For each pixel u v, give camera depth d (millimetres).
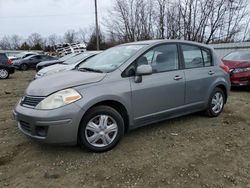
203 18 34906
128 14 38469
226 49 20203
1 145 4527
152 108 4672
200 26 35094
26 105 4082
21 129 4164
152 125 5371
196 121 5645
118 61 4590
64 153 4168
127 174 3584
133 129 4762
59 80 4184
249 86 9625
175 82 4938
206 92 5582
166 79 4820
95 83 4102
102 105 4160
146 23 38062
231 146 4449
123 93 4266
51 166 3816
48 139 3795
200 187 3305
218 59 5992
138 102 4469
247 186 3324
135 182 3412
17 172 3686
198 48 5566
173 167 3750
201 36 35281
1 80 15734
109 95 4117
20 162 3949
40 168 3770
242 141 4656
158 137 4781
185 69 5199
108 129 4176
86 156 4066
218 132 5055
